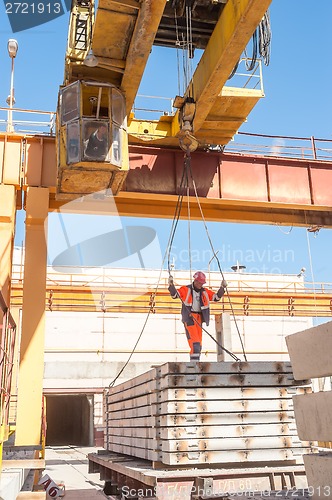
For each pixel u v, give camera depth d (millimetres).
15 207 12555
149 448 6609
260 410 6090
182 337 32062
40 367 11297
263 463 6062
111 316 31562
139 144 13430
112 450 9547
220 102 12070
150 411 6637
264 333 32875
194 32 11094
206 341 31797
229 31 9625
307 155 14258
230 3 9641
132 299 20109
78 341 30719
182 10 10484
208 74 10734
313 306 21266
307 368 2842
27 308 11609
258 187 13719
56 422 42219
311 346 2797
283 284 32750
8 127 12539
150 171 13141
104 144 10406
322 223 15102
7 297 11359
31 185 12320
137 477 6066
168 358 31547
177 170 13312
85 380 30047
